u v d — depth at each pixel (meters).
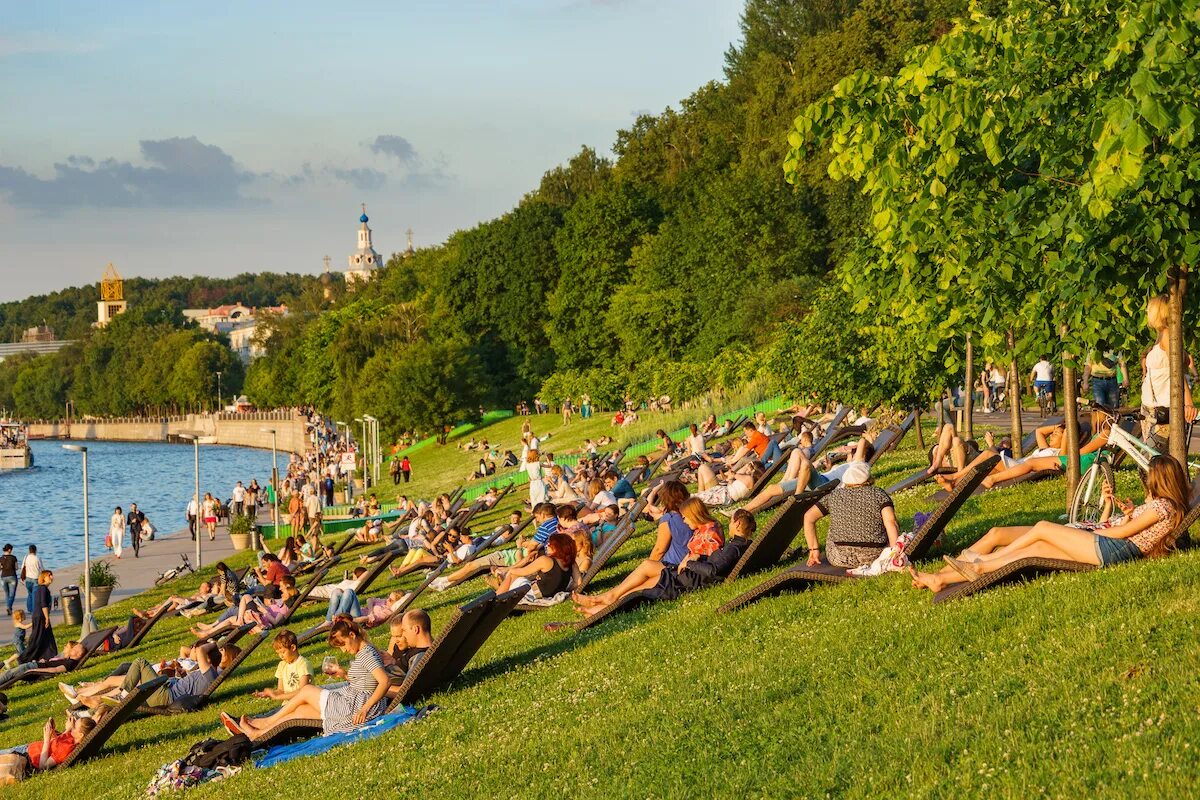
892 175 12.40
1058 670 8.76
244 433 191.50
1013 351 13.92
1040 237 11.88
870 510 13.27
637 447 53.41
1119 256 12.01
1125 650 8.73
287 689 15.05
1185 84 9.62
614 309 94.50
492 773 9.92
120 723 15.45
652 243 95.88
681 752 9.20
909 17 85.62
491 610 12.94
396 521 43.69
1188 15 9.25
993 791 7.20
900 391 27.89
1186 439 12.66
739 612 13.02
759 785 8.23
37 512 94.75
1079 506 13.36
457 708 12.38
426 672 12.78
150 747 15.52
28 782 14.76
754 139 99.94
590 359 104.50
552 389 100.56
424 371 101.56
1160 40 9.30
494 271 117.50
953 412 35.50
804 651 10.95
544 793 9.16
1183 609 9.19
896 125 12.66
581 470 36.91
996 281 13.55
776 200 79.94
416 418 101.75
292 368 186.00
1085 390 19.28
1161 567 10.28
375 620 21.42
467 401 103.38
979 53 12.70
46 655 25.45
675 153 124.44
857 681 9.79
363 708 12.81
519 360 115.44
